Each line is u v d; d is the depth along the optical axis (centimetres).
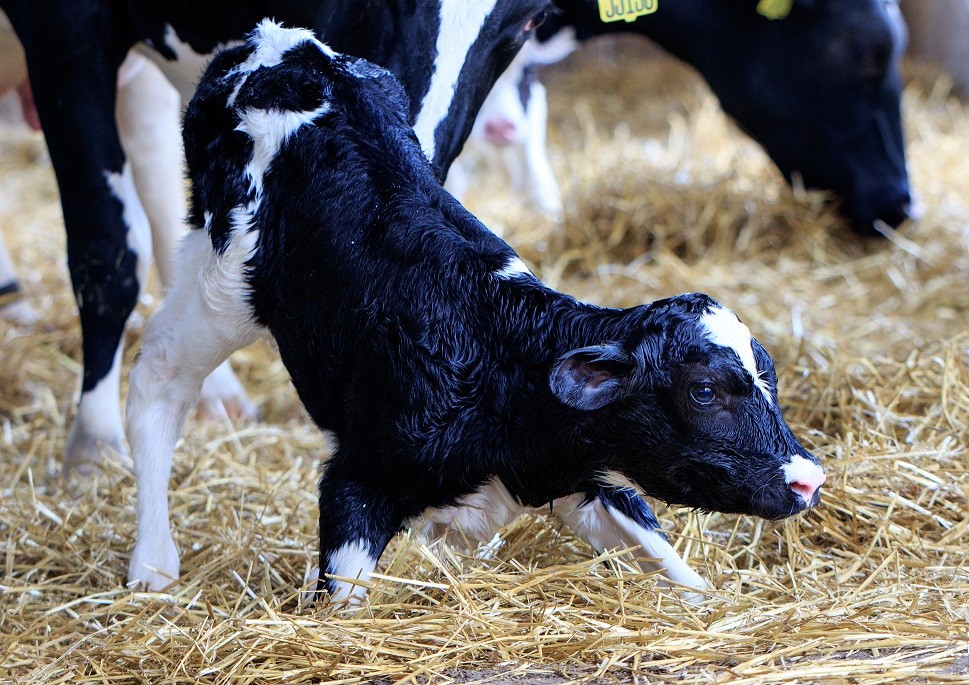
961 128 1478
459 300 514
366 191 538
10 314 1016
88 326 730
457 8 602
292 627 507
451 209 540
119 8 695
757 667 466
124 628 537
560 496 525
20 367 931
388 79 575
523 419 504
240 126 559
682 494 496
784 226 1114
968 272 1020
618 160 1218
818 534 613
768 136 1089
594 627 502
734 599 534
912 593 532
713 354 475
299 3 639
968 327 884
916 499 626
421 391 505
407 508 525
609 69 1823
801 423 705
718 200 1124
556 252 1117
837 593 544
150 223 860
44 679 510
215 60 586
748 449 476
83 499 700
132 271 725
